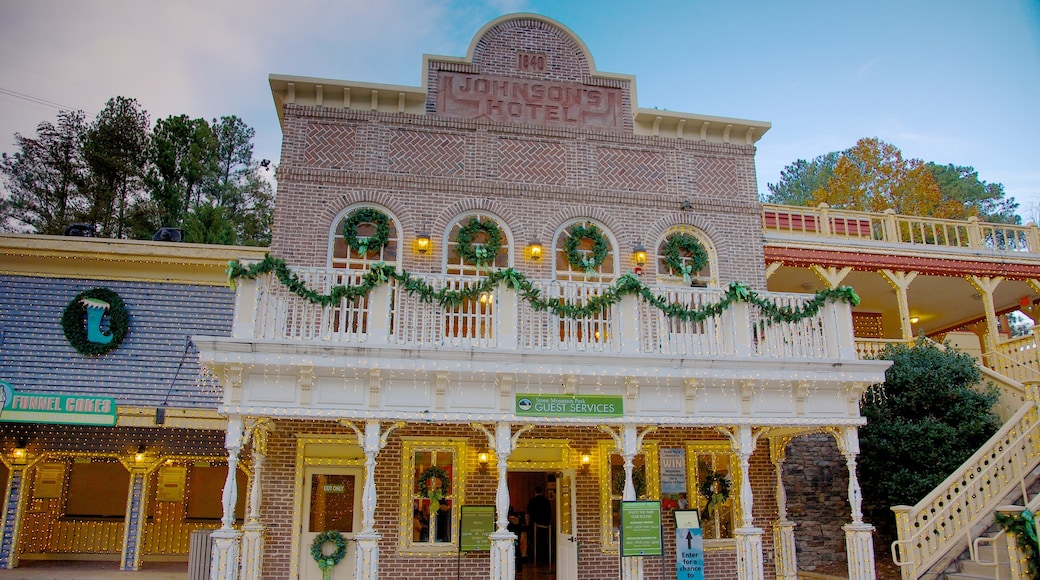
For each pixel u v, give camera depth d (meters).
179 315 14.29
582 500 14.00
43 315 13.80
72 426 15.03
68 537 16.59
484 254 14.39
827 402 12.66
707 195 16.11
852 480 12.51
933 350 15.86
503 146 15.34
